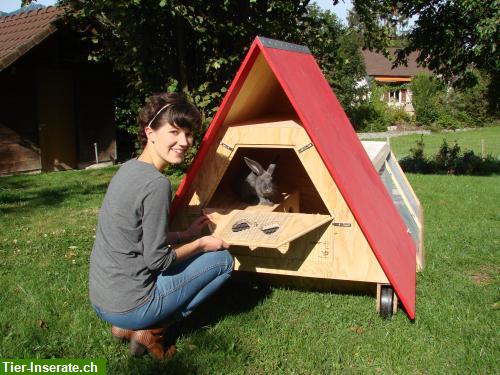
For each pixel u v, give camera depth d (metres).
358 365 2.94
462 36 12.41
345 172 3.60
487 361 2.95
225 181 4.48
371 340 3.21
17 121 11.74
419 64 13.83
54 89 12.58
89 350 3.08
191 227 3.44
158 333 2.94
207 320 3.52
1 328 3.32
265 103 4.21
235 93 3.43
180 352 3.04
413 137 26.64
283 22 9.94
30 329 3.28
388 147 7.13
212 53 10.09
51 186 9.61
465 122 32.94
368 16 12.02
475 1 11.30
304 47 4.70
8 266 4.68
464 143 22.20
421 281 4.27
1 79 11.32
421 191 9.01
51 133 12.55
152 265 2.69
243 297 3.94
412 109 37.50
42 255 5.05
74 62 12.73
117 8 8.91
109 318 2.77
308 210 5.17
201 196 3.80
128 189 2.66
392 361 2.98
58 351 3.07
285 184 4.99
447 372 2.86
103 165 13.66
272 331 3.32
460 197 8.36
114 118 13.98
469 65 12.90
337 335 3.28
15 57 10.18
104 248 2.74
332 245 3.56
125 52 9.90
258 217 3.56
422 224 6.14
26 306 3.68
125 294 2.71
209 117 10.00
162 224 2.68
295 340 3.20
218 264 3.04
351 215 3.50
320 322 3.47
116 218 2.66
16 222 6.54
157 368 2.87
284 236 3.19
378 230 3.70
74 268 4.60
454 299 3.88
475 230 5.96
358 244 3.51
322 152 3.36
